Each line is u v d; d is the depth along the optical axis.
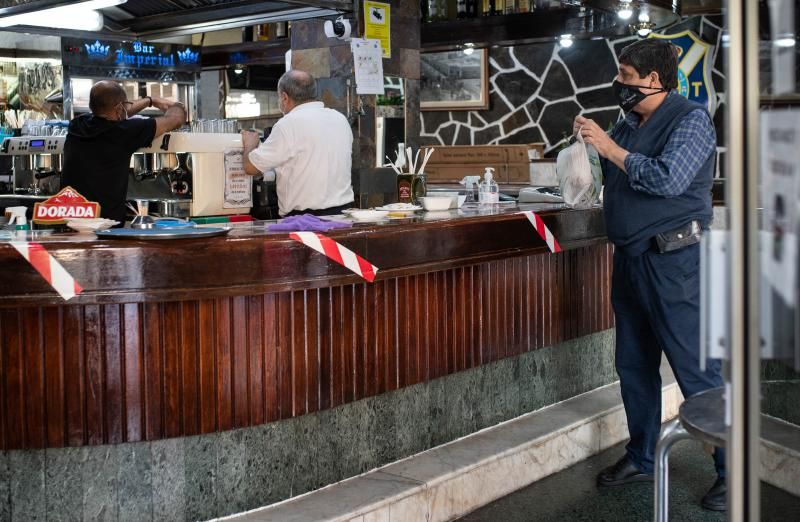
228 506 3.11
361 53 5.02
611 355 5.07
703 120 3.45
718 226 6.44
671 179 3.36
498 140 10.43
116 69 7.30
